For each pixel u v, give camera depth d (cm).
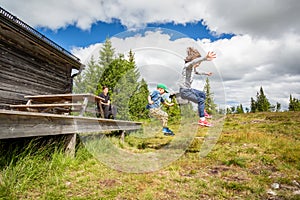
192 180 248
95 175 260
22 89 650
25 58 676
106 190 212
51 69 802
